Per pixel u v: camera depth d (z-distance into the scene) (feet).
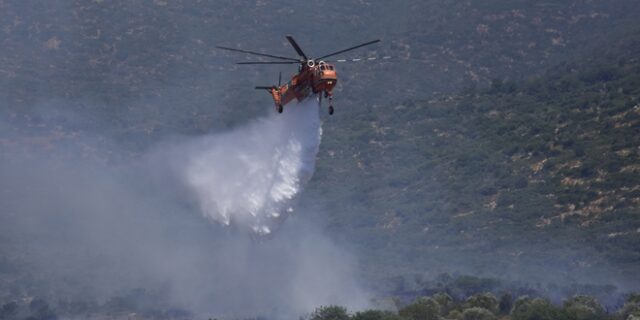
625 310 357.41
